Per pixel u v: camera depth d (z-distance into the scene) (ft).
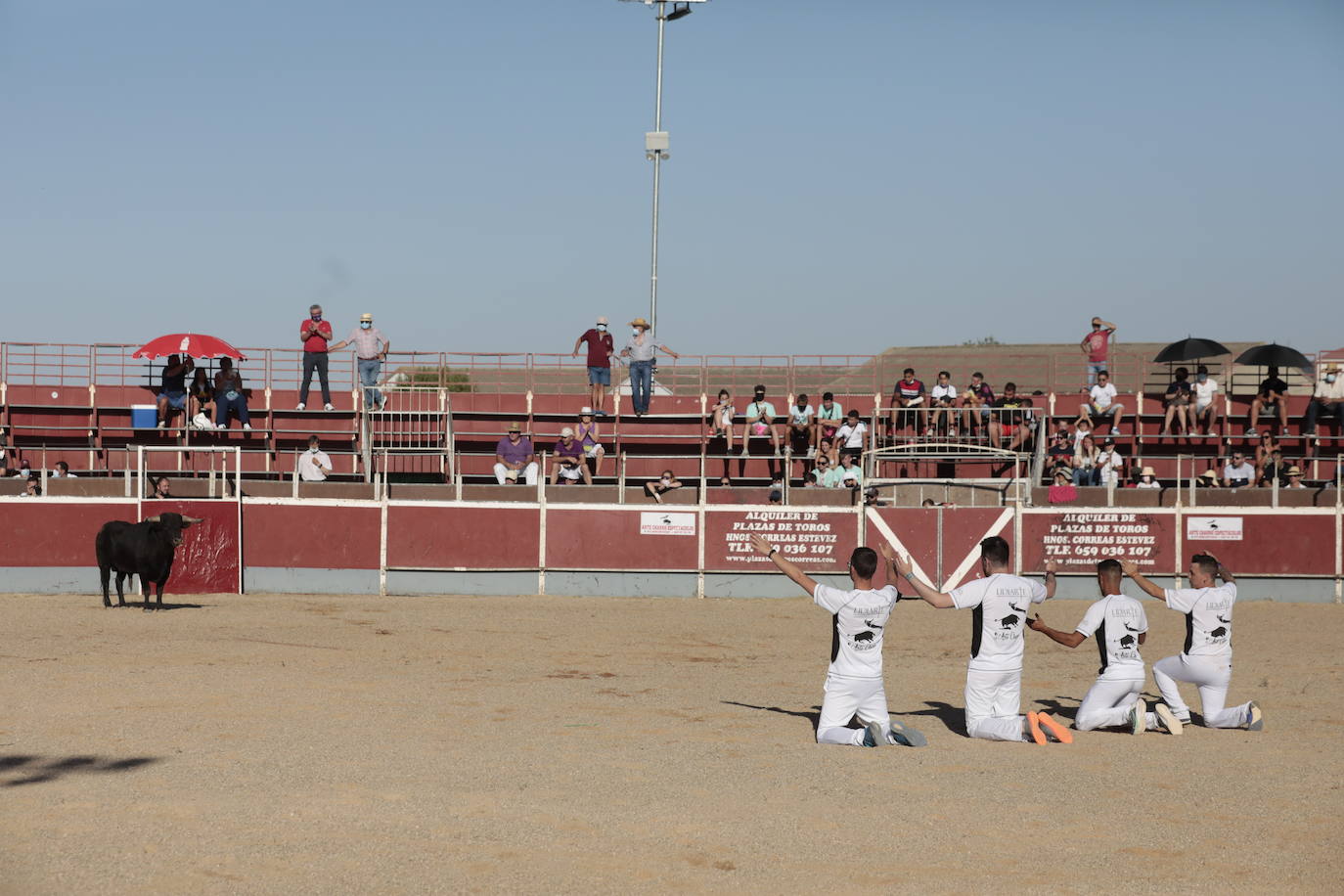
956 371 149.28
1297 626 69.05
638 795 28.14
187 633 58.59
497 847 24.11
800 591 80.38
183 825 25.48
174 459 102.63
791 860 23.47
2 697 40.55
